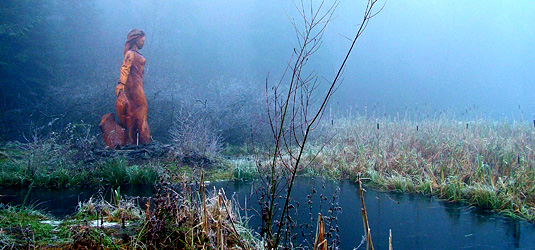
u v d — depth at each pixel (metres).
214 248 3.17
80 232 3.52
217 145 10.85
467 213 5.33
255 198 5.92
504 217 5.14
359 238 4.26
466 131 9.66
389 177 7.38
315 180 7.61
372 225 4.75
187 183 4.76
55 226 3.96
